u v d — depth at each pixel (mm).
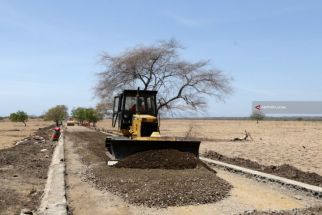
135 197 10906
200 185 11781
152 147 16203
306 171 16250
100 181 13516
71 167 17688
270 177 13961
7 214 9672
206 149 25969
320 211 9797
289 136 41781
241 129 66312
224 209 10086
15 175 15430
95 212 10023
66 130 58594
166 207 10289
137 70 35156
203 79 35094
